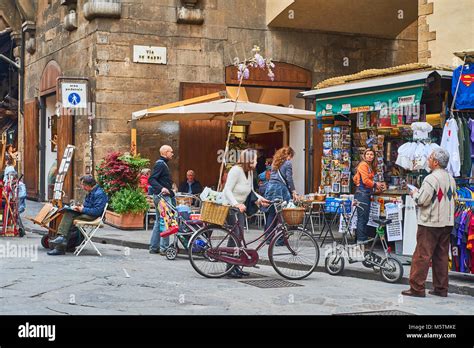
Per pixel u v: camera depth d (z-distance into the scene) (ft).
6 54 96.58
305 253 33.17
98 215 41.04
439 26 45.78
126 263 37.45
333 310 25.57
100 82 59.93
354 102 42.50
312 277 33.81
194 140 62.44
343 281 32.71
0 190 50.06
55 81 71.56
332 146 47.21
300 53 64.64
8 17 83.87
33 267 35.06
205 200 32.76
